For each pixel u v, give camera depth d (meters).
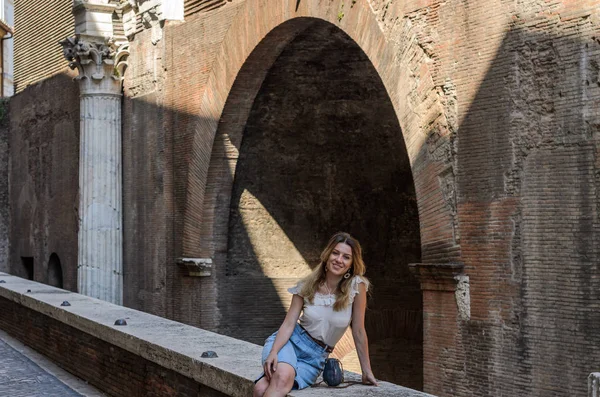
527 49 9.30
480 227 9.85
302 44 15.13
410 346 17.09
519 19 9.38
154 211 17.81
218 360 6.89
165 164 17.34
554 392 8.96
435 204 10.54
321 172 17.59
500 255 9.59
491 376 9.66
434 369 10.40
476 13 9.92
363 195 17.55
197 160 16.27
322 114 17.06
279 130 17.06
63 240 22.73
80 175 19.23
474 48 9.95
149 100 17.97
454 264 10.05
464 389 9.98
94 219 18.98
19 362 11.30
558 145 8.98
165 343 7.78
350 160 17.52
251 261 17.31
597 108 8.59
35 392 9.41
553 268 9.02
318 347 5.56
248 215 17.28
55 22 23.11
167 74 17.27
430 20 10.59
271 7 13.99
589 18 8.66
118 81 19.16
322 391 5.43
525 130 9.34
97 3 18.88
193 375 6.98
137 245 18.61
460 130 10.14
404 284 17.22
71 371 10.45
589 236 8.69
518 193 9.39
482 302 9.80
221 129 15.89
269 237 17.48
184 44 16.66
